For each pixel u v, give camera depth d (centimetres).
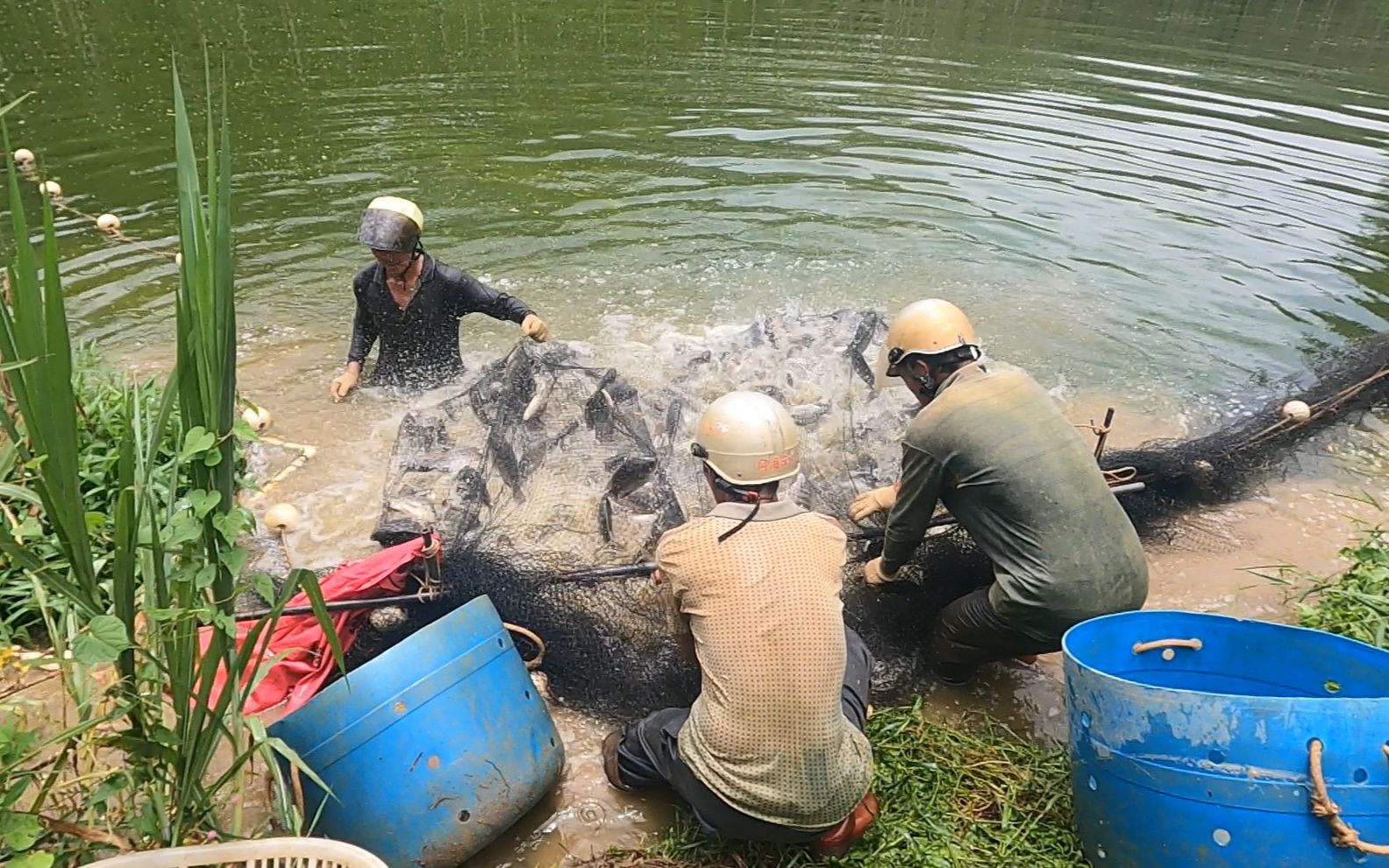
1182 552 391
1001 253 662
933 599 353
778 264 637
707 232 681
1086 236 691
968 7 1519
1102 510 288
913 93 1023
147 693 211
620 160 817
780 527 248
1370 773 205
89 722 195
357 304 471
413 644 246
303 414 468
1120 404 494
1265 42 1301
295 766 223
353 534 386
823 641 236
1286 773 208
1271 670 257
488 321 559
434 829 246
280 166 773
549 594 326
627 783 282
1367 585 343
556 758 271
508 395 386
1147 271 640
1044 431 293
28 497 180
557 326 548
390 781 241
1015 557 291
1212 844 218
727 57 1155
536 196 736
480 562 330
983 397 297
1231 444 439
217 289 176
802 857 260
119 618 187
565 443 367
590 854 269
